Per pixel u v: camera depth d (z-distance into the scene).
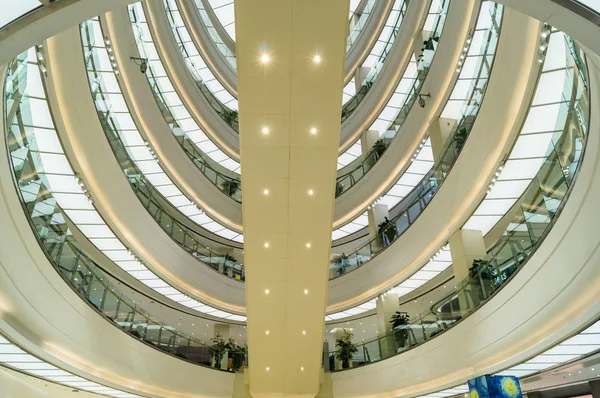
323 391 12.59
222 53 21.72
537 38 6.46
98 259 12.37
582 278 5.41
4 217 5.56
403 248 12.91
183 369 11.87
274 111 6.15
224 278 15.66
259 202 7.49
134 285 14.03
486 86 8.95
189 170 16.11
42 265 6.64
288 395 12.17
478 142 9.38
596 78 4.27
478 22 11.16
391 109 17.42
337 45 5.40
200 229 18.11
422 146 13.47
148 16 15.18
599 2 2.65
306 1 5.01
